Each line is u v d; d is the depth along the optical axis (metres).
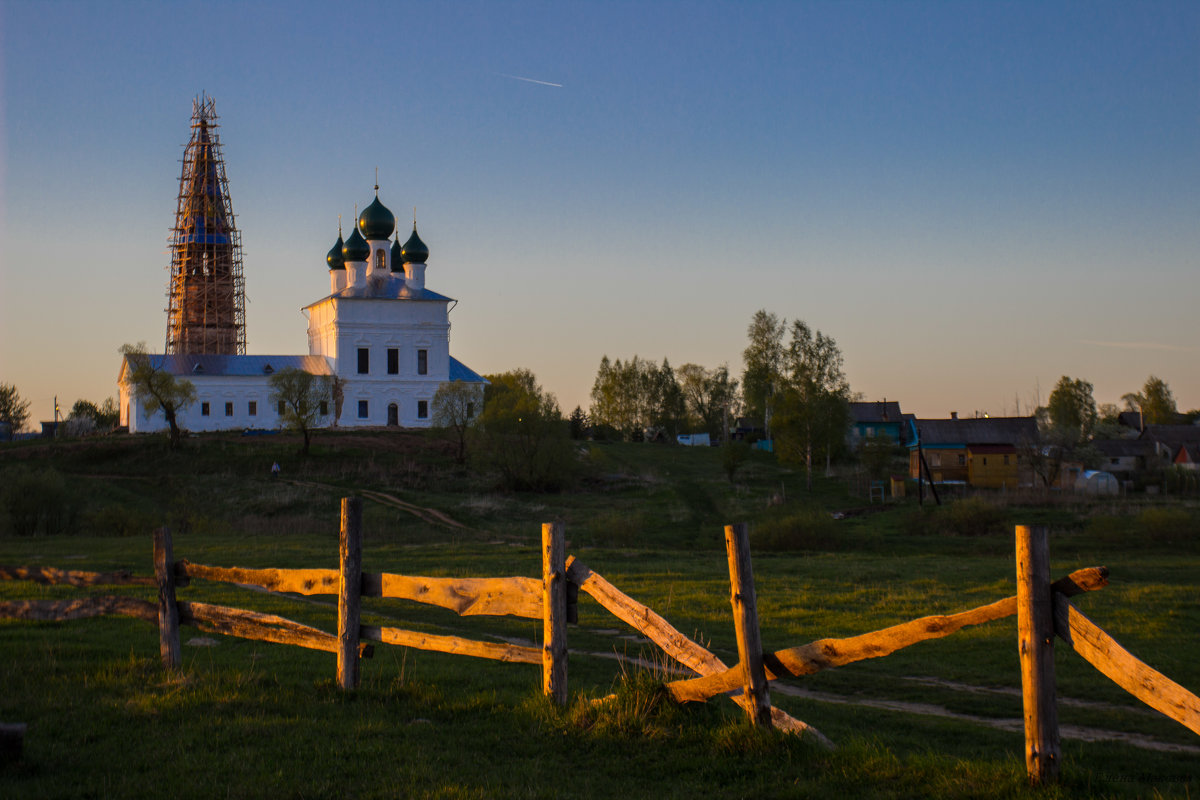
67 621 15.96
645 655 16.86
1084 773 7.52
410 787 7.64
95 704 9.85
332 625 18.30
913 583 27.88
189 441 82.31
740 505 61.41
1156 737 12.41
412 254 103.38
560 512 60.31
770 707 8.80
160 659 11.82
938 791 7.57
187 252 113.75
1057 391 136.25
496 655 9.95
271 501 63.12
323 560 31.70
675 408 145.75
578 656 16.33
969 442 80.25
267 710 9.77
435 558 32.75
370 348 99.38
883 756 8.44
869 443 76.94
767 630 20.53
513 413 71.19
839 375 77.50
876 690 15.30
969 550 41.53
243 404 95.56
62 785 7.54
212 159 115.62
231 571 11.21
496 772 8.11
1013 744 11.45
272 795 7.43
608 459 85.88
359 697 10.33
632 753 8.62
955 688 15.42
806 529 41.91
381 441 85.12
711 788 7.86
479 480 72.25
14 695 10.21
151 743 8.63
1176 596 24.45
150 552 33.62
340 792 7.56
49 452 77.12
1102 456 83.75
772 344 94.31
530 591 9.88
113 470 73.75
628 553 36.78
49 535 45.03
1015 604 7.52
